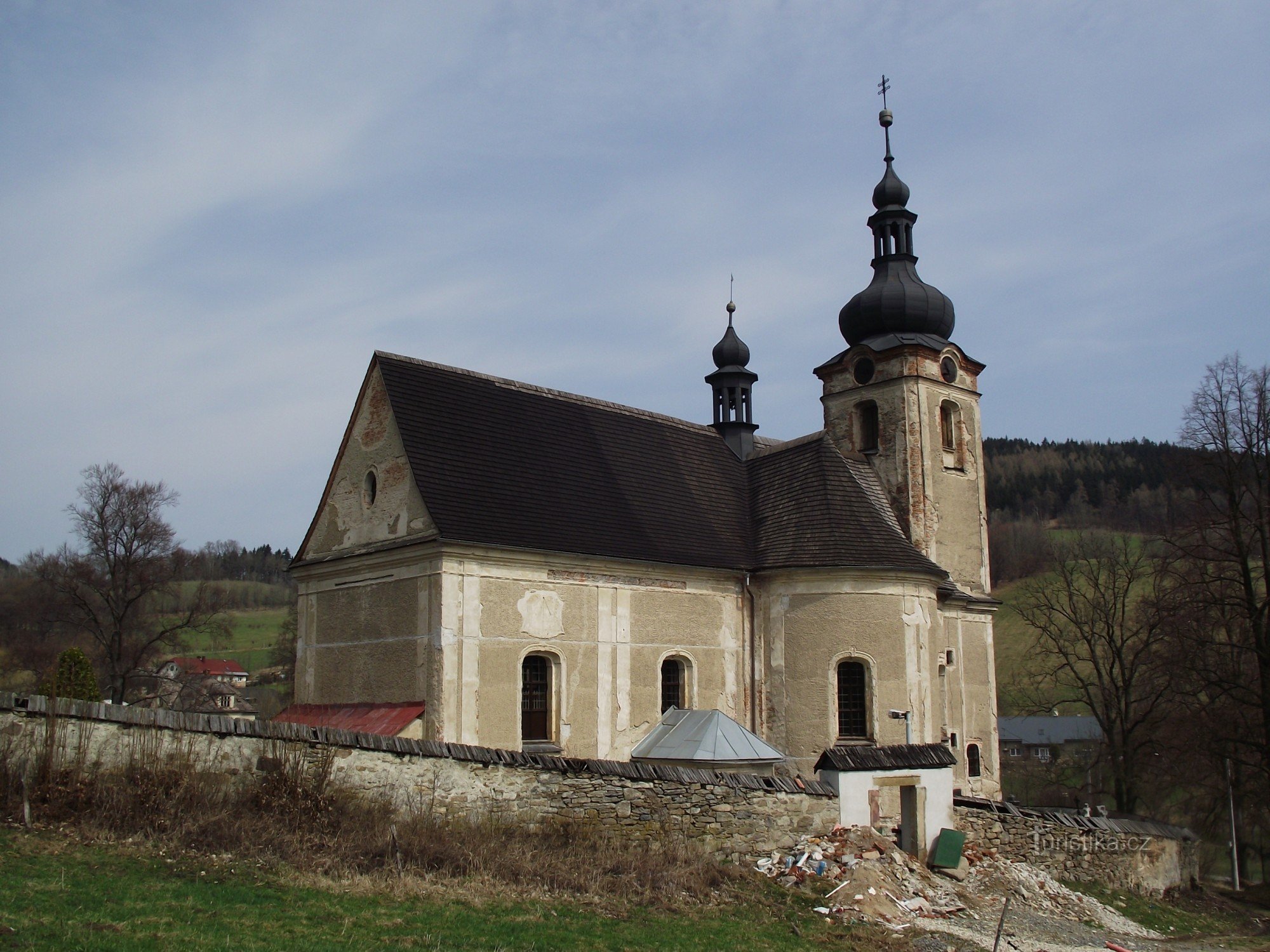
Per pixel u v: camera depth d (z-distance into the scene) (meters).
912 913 20.53
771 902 19.08
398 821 18.23
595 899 16.97
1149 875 30.97
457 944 13.23
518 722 26.83
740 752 26.73
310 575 31.11
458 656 25.92
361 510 29.42
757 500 35.91
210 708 60.06
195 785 16.89
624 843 20.28
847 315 39.44
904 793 25.48
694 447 37.41
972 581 38.03
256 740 18.02
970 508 38.50
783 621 31.95
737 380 42.69
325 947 12.19
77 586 50.72
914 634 31.61
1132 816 43.56
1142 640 46.56
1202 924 28.59
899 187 40.28
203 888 13.97
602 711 28.61
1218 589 38.91
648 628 30.11
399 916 14.09
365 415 29.98
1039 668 55.78
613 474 32.81
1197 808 44.31
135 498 52.72
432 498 26.80
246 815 16.83
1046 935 21.92
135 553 52.53
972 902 22.94
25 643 57.94
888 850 22.58
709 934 16.17
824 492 33.59
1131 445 140.25
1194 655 39.00
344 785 18.39
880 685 30.88
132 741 17.06
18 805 15.82
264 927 12.70
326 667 29.97
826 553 31.64
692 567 31.05
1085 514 119.69
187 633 56.88
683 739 27.52
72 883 13.39
